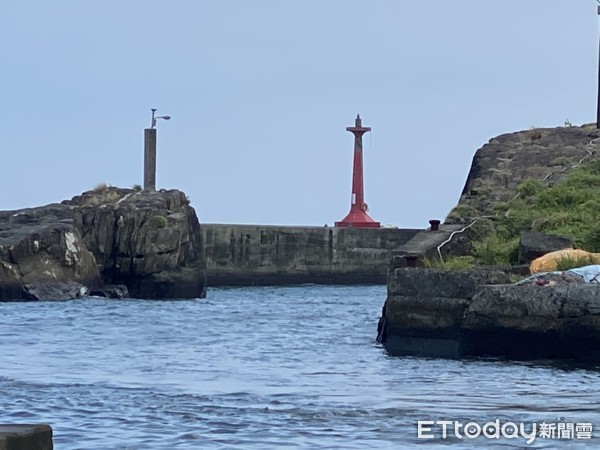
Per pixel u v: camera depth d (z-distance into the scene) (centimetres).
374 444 4372
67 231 14700
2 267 14012
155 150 18412
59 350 7975
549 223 9356
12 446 3089
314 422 4812
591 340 6788
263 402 5350
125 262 15588
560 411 5094
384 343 8412
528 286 6994
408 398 5503
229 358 7450
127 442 4394
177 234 15750
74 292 14462
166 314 11931
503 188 11250
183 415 4972
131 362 7175
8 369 6725
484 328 7112
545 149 12588
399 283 7912
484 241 9000
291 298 15988
